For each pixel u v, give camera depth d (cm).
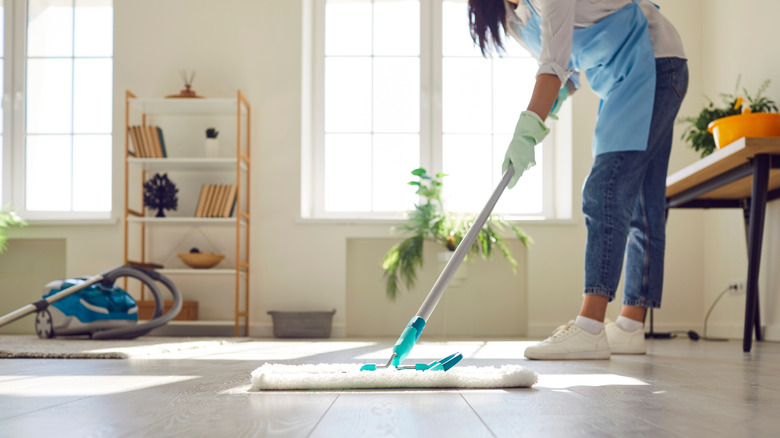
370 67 464
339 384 105
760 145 235
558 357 196
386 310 439
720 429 72
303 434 69
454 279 397
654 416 81
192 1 445
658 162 224
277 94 440
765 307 354
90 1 471
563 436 68
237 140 405
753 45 374
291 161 437
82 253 434
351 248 443
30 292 452
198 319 431
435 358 199
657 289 224
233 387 115
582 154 436
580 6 202
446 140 461
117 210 437
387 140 462
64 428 74
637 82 204
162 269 404
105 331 328
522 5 196
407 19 466
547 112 180
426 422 76
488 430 71
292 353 234
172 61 443
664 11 441
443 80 463
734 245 388
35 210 462
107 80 468
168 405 92
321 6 467
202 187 421
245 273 424
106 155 464
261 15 444
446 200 419
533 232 430
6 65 467
